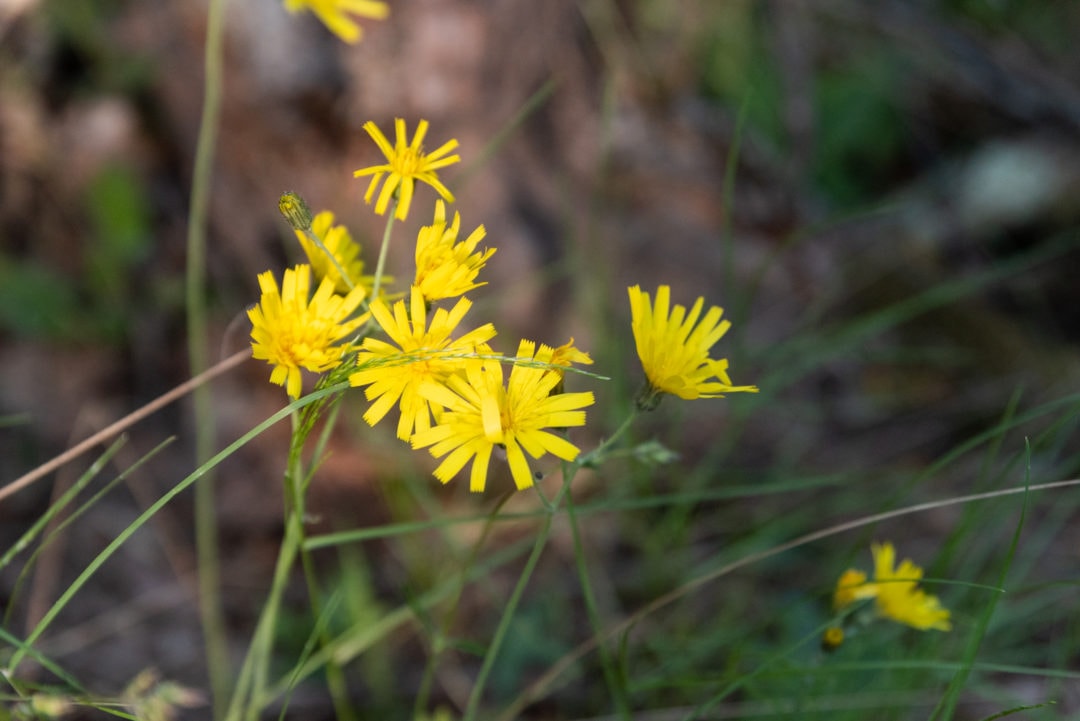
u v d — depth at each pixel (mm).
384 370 1145
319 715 2318
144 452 2816
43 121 3164
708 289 3566
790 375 2859
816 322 3584
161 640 2426
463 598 2629
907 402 3395
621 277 3471
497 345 3115
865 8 4500
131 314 3053
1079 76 4766
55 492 2609
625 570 2760
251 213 3273
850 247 3996
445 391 1130
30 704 1324
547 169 3518
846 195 4281
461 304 1174
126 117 3254
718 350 3342
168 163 3299
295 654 2445
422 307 1168
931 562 2607
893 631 2150
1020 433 3174
